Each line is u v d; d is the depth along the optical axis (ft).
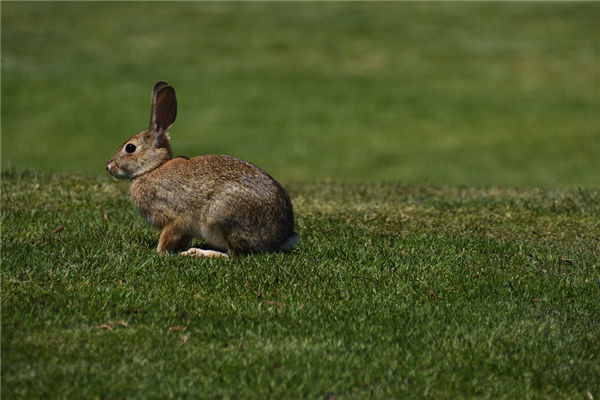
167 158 68.59
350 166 213.25
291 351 48.62
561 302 59.16
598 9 352.08
